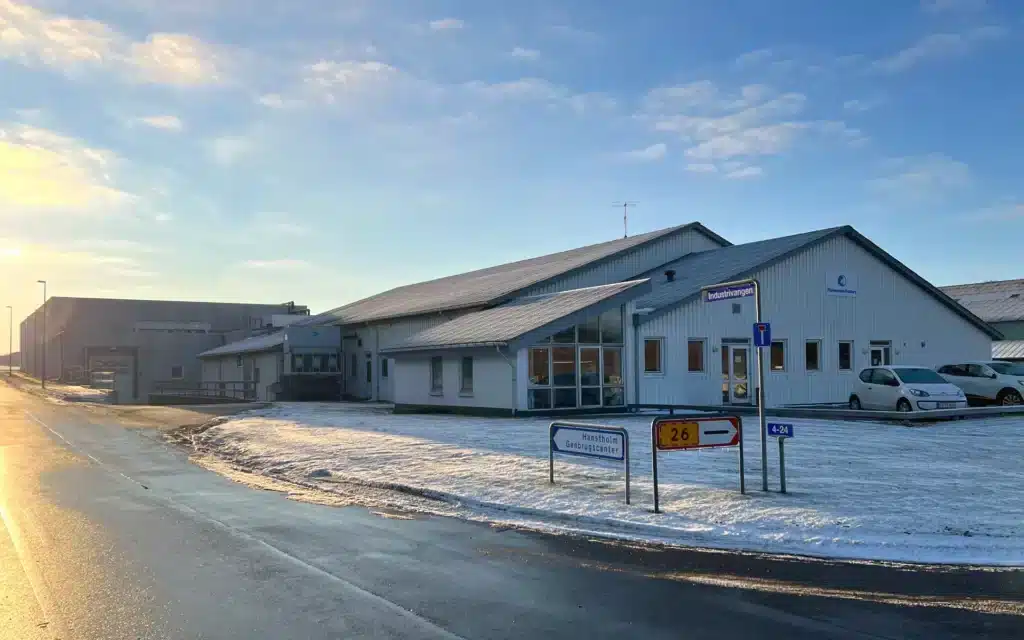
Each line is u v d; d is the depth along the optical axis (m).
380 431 19.89
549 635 5.75
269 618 6.09
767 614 6.27
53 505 11.09
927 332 34.62
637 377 26.73
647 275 34.94
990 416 22.66
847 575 7.43
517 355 23.89
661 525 9.26
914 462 13.63
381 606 6.42
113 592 6.77
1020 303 49.78
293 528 9.53
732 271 30.25
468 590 6.91
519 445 16.27
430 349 27.22
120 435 22.39
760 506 9.98
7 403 42.16
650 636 5.74
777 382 30.42
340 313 47.91
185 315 78.19
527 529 9.47
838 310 32.25
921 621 6.10
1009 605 6.51
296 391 41.56
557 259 39.84
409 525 9.73
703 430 10.48
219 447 18.78
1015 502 10.17
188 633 5.75
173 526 9.62
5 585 6.99
